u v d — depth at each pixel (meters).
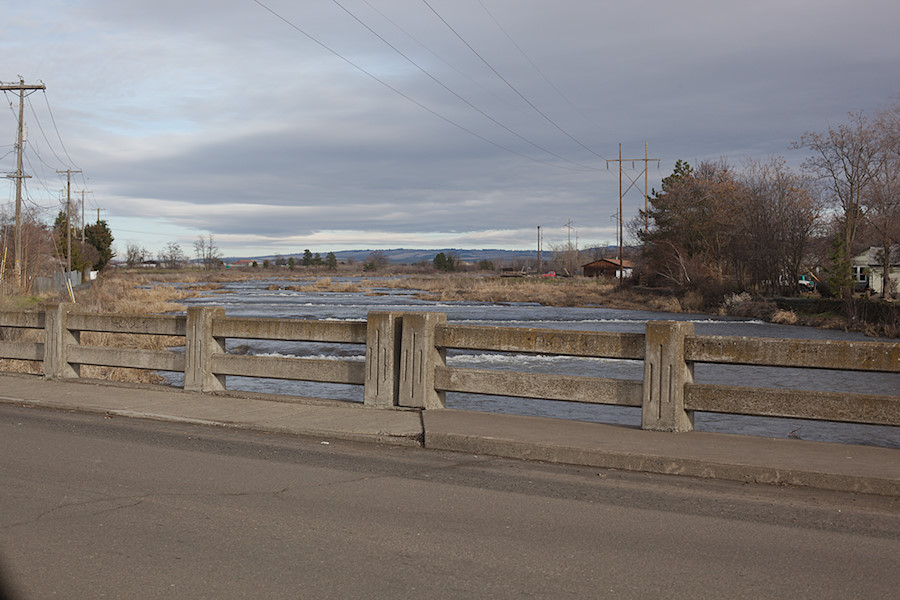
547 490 6.60
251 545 5.08
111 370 17.19
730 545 5.16
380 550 5.01
